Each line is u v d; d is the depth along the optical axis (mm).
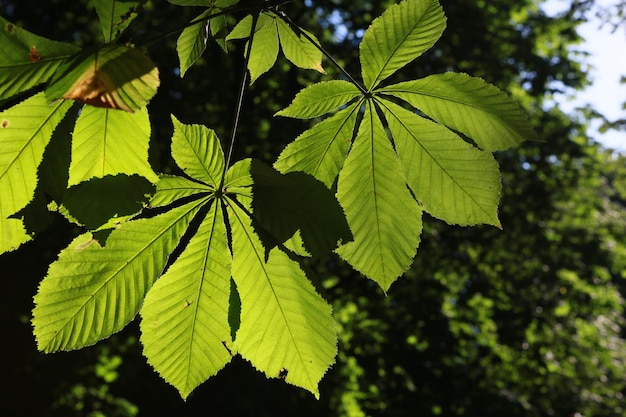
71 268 534
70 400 4617
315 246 555
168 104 4082
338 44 4348
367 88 624
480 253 4996
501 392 5000
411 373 4559
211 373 579
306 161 616
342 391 5012
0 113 484
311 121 4055
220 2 695
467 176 605
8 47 451
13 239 507
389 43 614
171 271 565
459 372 4793
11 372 4215
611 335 6340
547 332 5281
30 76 462
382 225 607
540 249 5074
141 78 440
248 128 4188
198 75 4125
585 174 5301
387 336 4730
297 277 571
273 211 557
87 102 422
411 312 4625
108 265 542
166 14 3959
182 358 573
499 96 599
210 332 576
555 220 5324
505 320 4801
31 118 491
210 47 4121
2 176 494
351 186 610
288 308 578
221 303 576
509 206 5039
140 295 549
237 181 567
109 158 499
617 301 5402
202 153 561
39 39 455
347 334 4906
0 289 3945
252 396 4500
